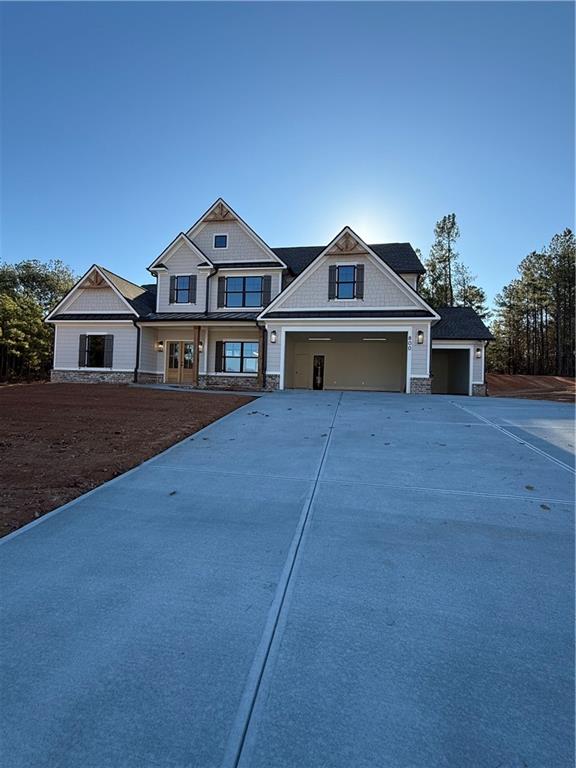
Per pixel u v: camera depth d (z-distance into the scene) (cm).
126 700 199
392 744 178
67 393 1441
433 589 304
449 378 2239
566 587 309
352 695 204
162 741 177
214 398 1345
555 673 221
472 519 435
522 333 4462
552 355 4228
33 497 489
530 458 678
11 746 174
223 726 185
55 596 290
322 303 1816
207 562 341
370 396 1522
